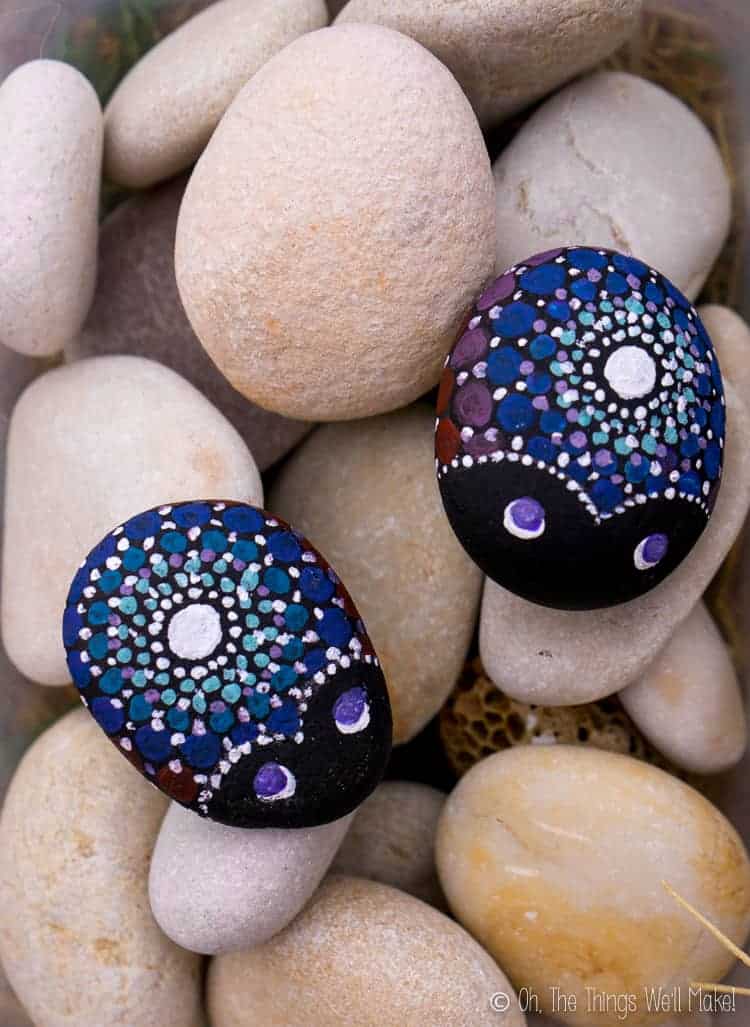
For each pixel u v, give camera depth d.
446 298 0.34
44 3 0.42
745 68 0.42
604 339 0.33
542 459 0.32
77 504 0.36
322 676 0.32
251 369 0.35
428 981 0.34
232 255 0.34
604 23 0.36
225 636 0.32
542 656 0.36
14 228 0.36
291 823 0.33
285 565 0.33
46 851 0.36
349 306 0.34
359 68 0.34
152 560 0.32
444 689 0.38
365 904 0.35
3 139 0.36
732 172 0.42
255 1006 0.35
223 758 0.32
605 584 0.33
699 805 0.36
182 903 0.34
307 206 0.33
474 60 0.36
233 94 0.37
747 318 0.42
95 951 0.36
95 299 0.40
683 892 0.35
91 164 0.37
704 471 0.33
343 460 0.39
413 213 0.33
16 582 0.38
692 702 0.37
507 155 0.39
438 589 0.37
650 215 0.37
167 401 0.37
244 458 0.36
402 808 0.39
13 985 0.37
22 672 0.39
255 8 0.38
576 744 0.38
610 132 0.38
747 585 0.40
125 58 0.43
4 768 0.41
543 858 0.36
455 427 0.33
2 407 0.41
